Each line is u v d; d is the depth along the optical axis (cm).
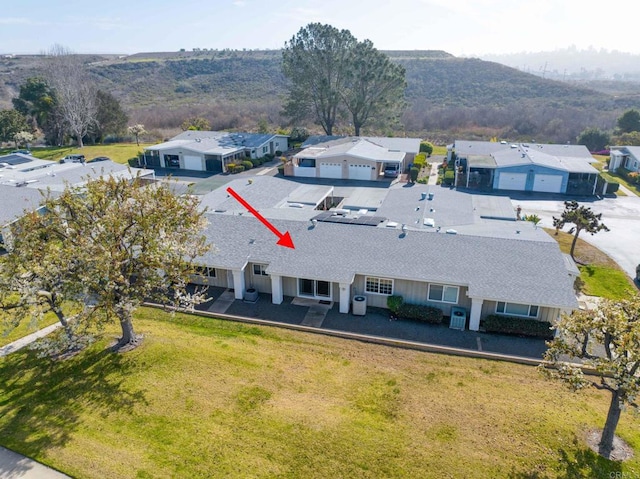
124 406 1653
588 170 4725
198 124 8075
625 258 3198
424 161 5734
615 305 1415
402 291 2391
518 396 1727
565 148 5775
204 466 1395
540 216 4094
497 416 1606
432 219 3059
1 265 1730
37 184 4078
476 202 3612
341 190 4722
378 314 2397
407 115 9738
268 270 2412
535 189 4903
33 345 1706
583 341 1459
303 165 5459
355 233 2662
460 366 1931
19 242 1747
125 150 7012
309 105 7194
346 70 6756
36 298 1669
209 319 2320
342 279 2297
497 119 9494
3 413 1633
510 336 2203
